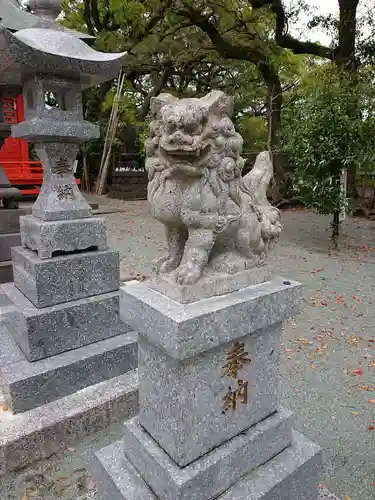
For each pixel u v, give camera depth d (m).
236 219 1.70
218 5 9.70
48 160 2.88
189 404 1.54
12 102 7.20
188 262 1.62
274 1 10.07
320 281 5.52
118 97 14.43
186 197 1.59
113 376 2.86
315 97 6.48
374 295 4.98
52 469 2.31
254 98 14.16
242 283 1.73
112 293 2.97
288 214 11.38
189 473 1.55
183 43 11.38
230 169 1.62
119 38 10.82
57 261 2.71
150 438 1.74
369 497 2.10
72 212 2.90
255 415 1.81
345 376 3.21
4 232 4.24
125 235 8.38
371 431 2.58
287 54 10.48
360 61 9.92
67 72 2.78
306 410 2.79
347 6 9.83
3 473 2.27
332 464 2.31
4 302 3.64
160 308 1.51
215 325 1.50
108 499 1.82
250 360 1.73
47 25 2.92
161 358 1.60
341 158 6.24
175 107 1.46
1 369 2.57
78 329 2.80
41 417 2.44
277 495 1.73
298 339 3.84
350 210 7.88
